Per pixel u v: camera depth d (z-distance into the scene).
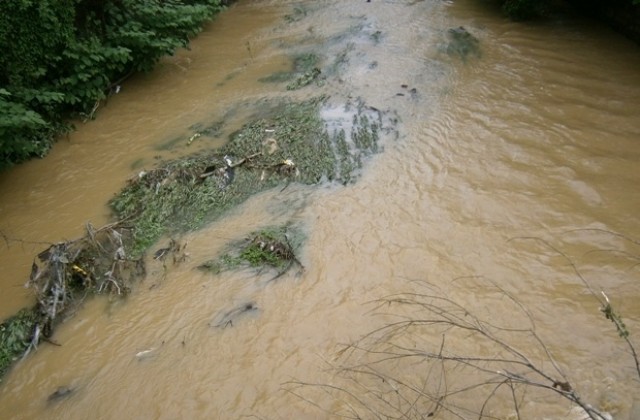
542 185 5.64
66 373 4.43
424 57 8.34
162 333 4.63
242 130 7.02
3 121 5.94
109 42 7.71
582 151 6.05
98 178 6.45
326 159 6.38
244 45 9.41
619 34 8.45
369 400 3.91
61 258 5.08
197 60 8.92
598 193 5.46
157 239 5.57
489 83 7.52
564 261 4.79
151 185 6.13
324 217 5.60
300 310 4.68
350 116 7.11
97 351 4.56
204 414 3.99
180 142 6.93
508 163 5.99
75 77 7.25
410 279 4.82
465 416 3.71
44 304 4.86
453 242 5.13
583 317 4.30
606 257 4.78
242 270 5.10
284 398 4.02
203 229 5.64
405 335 4.34
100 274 5.21
